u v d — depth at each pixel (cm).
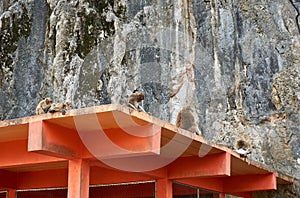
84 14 2083
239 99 1612
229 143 1553
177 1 1848
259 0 1681
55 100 2008
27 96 2109
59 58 2059
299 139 1459
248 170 1043
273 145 1493
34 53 2161
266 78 1585
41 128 678
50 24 2147
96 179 956
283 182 1212
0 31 2245
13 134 753
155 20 1881
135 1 1989
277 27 1625
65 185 951
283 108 1523
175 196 941
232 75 1650
